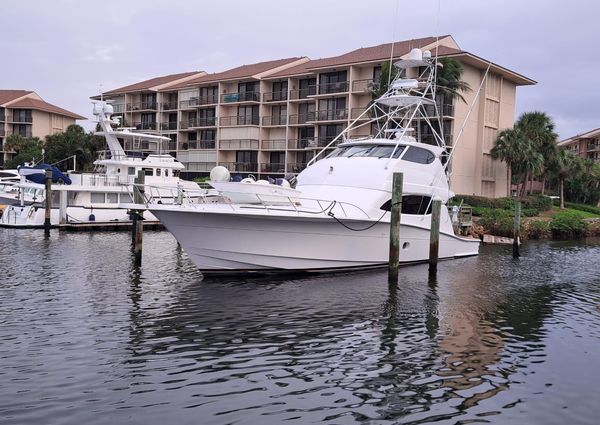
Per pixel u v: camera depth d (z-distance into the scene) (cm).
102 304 1321
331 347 1042
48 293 1422
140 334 1090
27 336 1054
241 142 5581
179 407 764
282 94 5481
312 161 2150
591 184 6469
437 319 1271
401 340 1100
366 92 4481
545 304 1475
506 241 3294
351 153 1948
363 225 1711
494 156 4775
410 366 952
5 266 1806
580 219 4109
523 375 923
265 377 884
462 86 3944
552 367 966
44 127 7638
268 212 1537
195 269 1834
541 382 893
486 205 4328
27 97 7694
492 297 1540
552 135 5122
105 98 6894
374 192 1769
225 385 846
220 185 1639
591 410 790
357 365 949
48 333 1077
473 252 2375
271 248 1599
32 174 3159
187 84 6044
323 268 1706
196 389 827
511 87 5203
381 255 1808
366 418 748
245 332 1122
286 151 5356
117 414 736
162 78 7012
